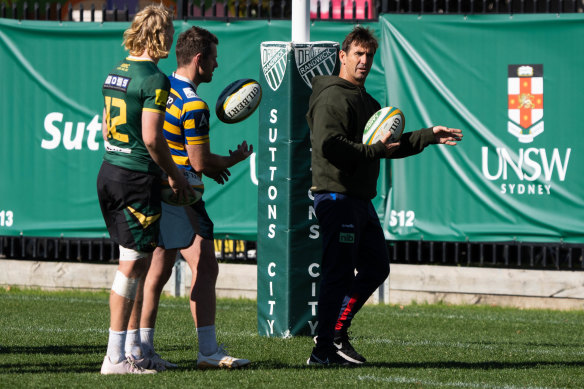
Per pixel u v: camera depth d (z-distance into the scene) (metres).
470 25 37.97
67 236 41.44
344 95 19.23
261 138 26.84
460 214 38.12
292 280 26.41
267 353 22.38
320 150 18.92
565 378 19.17
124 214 17.64
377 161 20.00
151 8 17.94
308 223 26.55
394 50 38.53
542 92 37.41
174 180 17.62
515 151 37.62
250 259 40.91
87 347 23.38
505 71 37.75
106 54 40.97
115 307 18.05
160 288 19.83
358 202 19.59
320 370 19.12
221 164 19.52
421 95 38.38
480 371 19.92
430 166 38.25
